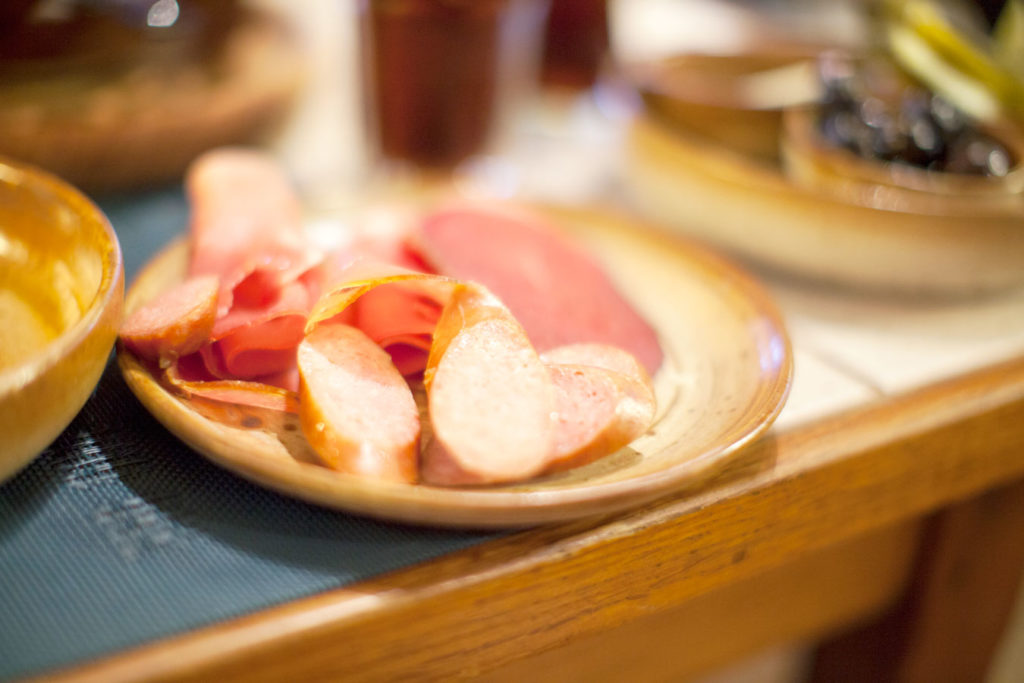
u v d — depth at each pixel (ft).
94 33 1.75
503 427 1.24
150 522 1.24
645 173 1.83
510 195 1.88
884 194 1.68
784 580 1.64
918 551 1.77
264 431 1.30
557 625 1.28
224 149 1.86
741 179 1.69
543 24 2.12
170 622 1.16
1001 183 1.71
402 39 1.82
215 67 1.89
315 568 1.21
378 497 1.19
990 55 1.97
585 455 1.26
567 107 2.22
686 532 1.31
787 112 1.89
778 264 1.75
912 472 1.47
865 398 1.50
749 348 1.44
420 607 1.21
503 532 1.26
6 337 1.33
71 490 1.26
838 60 1.98
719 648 1.65
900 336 1.65
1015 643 2.06
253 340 1.36
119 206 1.73
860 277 1.71
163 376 1.33
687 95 1.93
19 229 1.38
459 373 1.26
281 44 2.03
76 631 1.15
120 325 1.27
